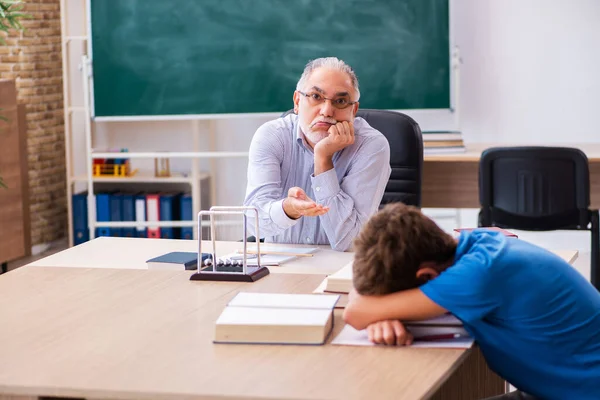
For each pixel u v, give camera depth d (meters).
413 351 1.85
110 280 2.46
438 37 5.82
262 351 1.85
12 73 6.06
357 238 1.95
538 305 1.86
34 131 6.22
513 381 1.95
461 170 5.23
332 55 5.84
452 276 1.87
